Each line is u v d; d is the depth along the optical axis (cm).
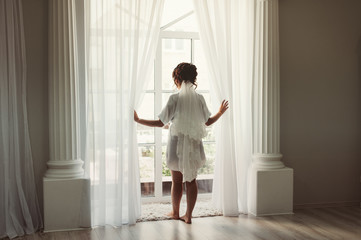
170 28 480
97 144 389
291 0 460
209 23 406
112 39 389
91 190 388
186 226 386
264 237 353
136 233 364
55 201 372
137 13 388
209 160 493
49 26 375
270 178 427
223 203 421
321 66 473
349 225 393
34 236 358
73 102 379
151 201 474
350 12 480
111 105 392
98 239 348
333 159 480
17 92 374
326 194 479
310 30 467
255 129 437
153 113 476
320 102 474
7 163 360
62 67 374
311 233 366
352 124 485
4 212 360
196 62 488
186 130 378
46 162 391
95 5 384
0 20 360
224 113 416
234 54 429
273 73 432
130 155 390
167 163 389
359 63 485
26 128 372
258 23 432
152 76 475
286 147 464
